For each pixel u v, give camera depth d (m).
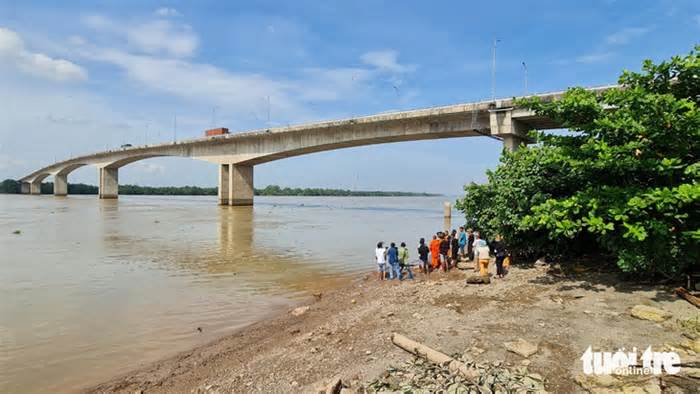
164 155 73.81
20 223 34.28
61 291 12.78
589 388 5.65
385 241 25.69
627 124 9.30
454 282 12.55
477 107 32.62
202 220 38.75
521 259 13.95
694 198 7.75
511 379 5.88
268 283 14.32
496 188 14.95
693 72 9.27
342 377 6.44
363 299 11.77
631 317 7.93
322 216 48.25
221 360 7.79
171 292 12.84
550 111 11.23
